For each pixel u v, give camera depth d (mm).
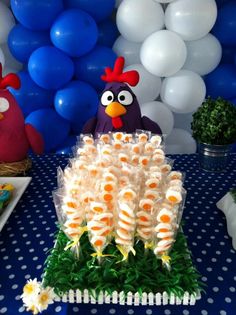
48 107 1609
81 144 1001
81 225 685
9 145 1130
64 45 1392
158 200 663
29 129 1177
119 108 1208
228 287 659
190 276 633
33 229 845
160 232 617
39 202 973
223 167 1167
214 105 1109
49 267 659
